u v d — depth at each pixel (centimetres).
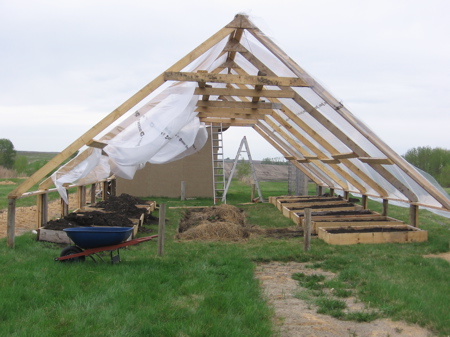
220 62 927
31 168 3766
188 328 384
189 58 731
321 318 441
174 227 1137
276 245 862
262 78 754
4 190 2128
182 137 1152
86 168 938
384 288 524
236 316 424
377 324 425
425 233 898
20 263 625
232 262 677
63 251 645
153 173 1944
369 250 798
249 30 748
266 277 620
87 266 616
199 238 955
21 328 380
